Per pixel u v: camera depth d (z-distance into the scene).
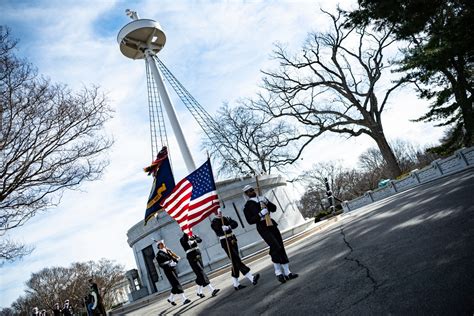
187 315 6.96
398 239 6.35
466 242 4.55
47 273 55.69
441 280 3.61
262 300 5.67
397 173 31.53
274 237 6.57
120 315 13.77
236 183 18.28
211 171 8.15
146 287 19.39
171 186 8.55
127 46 20.47
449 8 12.33
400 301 3.48
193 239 8.97
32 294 56.28
